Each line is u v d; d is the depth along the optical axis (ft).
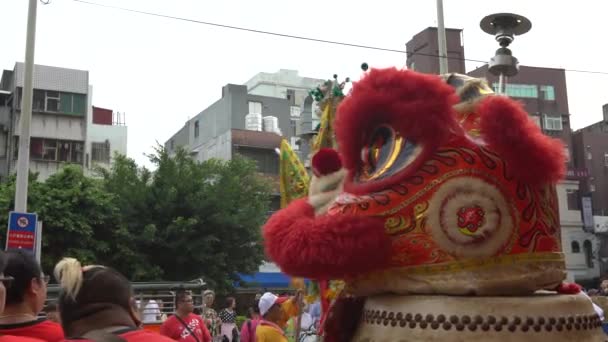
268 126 123.24
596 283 111.96
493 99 6.59
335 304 7.68
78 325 6.99
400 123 6.69
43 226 63.93
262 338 19.43
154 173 76.74
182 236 72.02
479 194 6.44
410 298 6.56
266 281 98.63
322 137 10.25
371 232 6.41
